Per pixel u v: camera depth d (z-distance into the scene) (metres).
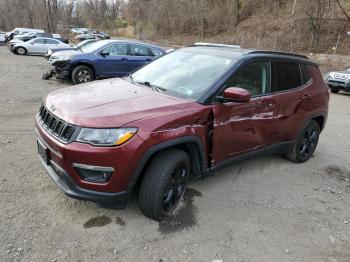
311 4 37.00
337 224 3.90
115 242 3.21
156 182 3.35
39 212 3.53
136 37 64.81
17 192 3.86
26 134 5.80
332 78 14.88
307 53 32.97
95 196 3.16
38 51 23.42
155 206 3.40
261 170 5.13
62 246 3.09
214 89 3.79
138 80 4.43
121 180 3.15
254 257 3.21
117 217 3.57
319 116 5.57
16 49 22.97
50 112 3.44
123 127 3.09
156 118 3.27
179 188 3.70
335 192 4.68
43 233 3.23
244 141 4.22
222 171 4.92
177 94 3.88
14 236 3.15
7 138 5.52
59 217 3.48
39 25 60.16
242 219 3.78
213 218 3.73
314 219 3.95
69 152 3.06
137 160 3.14
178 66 4.42
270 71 4.54
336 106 11.67
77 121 3.11
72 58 10.99
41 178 4.21
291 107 4.84
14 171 4.34
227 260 3.13
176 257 3.10
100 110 3.24
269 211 4.01
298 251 3.37
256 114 4.26
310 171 5.30
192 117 3.52
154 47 12.20
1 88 9.81
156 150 3.23
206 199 4.11
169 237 3.35
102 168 3.07
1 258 2.89
